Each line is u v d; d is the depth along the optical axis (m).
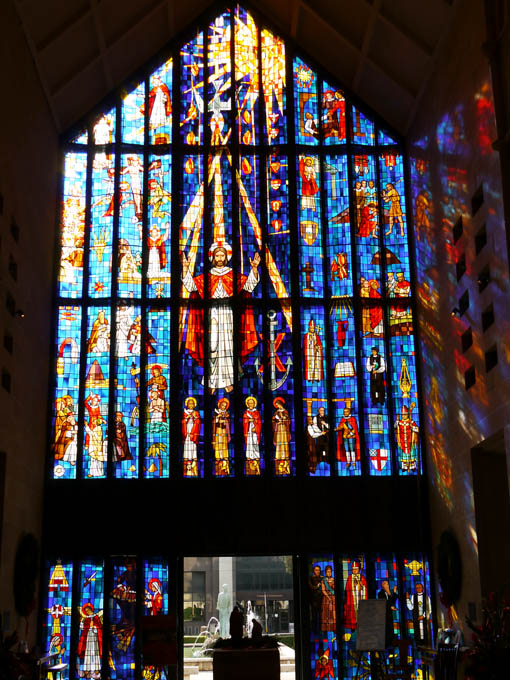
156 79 22.56
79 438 20.00
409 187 21.81
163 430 20.19
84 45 19.81
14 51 17.14
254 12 22.92
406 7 18.72
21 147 17.75
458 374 17.44
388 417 20.48
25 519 17.88
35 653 15.62
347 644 18.95
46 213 20.33
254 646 16.38
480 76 15.92
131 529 19.52
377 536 19.66
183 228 21.53
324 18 20.80
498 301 14.84
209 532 19.58
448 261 18.20
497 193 14.91
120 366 20.53
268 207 21.75
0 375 16.00
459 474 17.44
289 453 20.17
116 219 21.36
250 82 22.64
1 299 15.95
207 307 21.02
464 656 12.83
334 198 21.94
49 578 19.16
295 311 21.00
